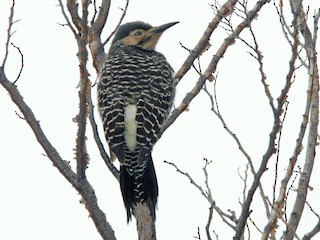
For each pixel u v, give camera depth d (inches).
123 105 471.2
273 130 353.4
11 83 412.8
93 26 500.4
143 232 428.8
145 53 524.7
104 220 404.2
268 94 357.7
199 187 391.5
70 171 403.9
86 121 394.3
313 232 349.7
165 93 491.5
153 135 464.1
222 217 368.2
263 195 364.8
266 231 345.7
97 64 508.7
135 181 442.9
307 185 376.5
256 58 362.6
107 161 459.8
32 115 412.5
